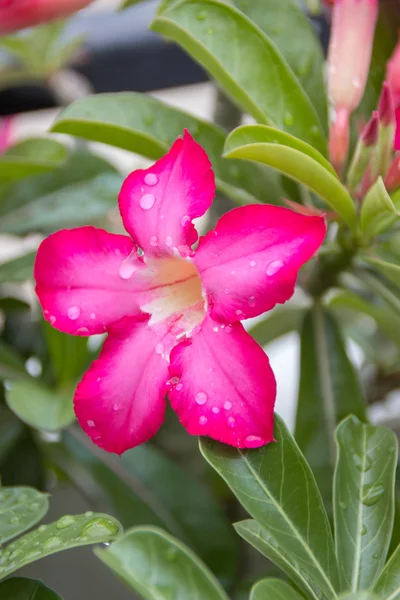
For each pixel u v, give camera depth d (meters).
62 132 0.40
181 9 0.38
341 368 0.42
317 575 0.35
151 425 0.36
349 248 0.39
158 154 0.40
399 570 0.34
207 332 0.35
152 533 0.33
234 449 0.35
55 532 0.34
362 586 0.35
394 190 0.37
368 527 0.35
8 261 0.44
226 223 0.35
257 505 0.35
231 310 0.35
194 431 0.35
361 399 0.42
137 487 0.44
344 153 0.38
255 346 0.35
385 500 0.36
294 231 0.34
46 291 0.37
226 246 0.35
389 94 0.36
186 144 0.36
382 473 0.36
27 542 0.34
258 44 0.38
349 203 0.37
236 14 0.38
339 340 0.43
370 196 0.37
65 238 0.37
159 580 0.33
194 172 0.36
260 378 0.35
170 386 0.35
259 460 0.35
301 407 0.42
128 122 0.40
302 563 0.35
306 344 0.43
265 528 0.35
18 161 0.43
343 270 0.41
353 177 0.38
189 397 0.35
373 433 0.37
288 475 0.35
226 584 0.42
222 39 0.38
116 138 0.40
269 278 0.34
